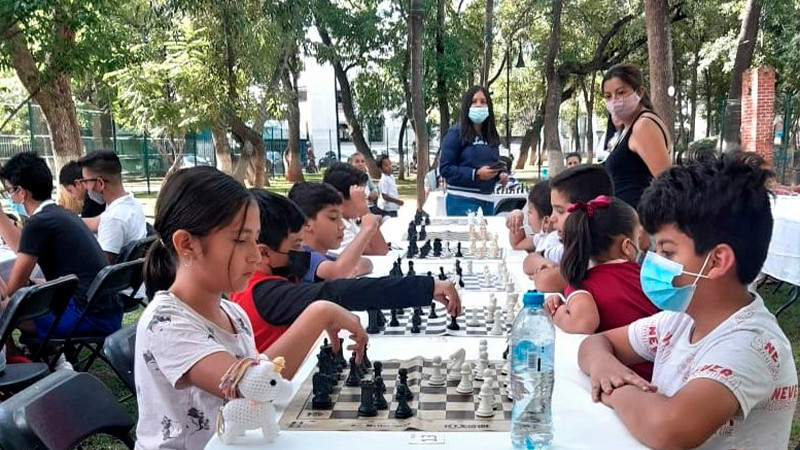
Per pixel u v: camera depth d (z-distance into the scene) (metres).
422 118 10.34
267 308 2.10
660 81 8.38
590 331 2.13
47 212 3.73
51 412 1.57
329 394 1.67
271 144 28.02
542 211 3.73
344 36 18.17
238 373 1.35
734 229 1.36
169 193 1.58
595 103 29.33
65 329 3.59
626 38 19.64
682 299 1.45
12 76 15.02
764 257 1.39
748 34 13.09
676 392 1.41
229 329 1.74
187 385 1.51
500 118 32.25
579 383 1.73
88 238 3.82
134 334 2.28
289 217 2.25
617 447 1.37
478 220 4.93
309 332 1.82
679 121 21.27
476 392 1.72
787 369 1.41
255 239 1.60
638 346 1.82
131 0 12.47
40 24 7.98
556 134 18.03
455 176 5.64
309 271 2.73
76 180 5.33
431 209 8.59
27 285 3.83
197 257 1.57
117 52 9.10
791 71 16.30
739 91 13.32
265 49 13.22
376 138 34.19
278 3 14.43
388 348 2.14
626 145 3.51
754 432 1.39
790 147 14.52
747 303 1.45
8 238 4.41
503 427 1.49
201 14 12.43
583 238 2.24
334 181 3.95
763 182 1.39
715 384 1.33
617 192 3.57
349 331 1.89
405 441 1.42
